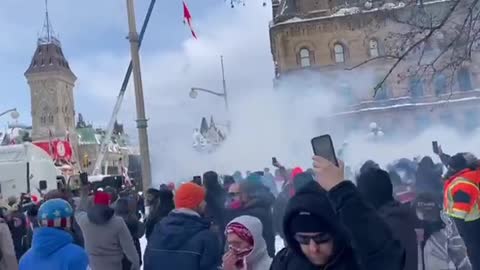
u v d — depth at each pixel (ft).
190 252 14.60
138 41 45.55
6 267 19.84
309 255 7.30
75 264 12.47
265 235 25.17
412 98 154.71
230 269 12.01
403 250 7.68
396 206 14.07
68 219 12.89
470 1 31.96
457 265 19.76
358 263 7.32
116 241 19.12
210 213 25.36
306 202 7.16
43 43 384.68
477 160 19.48
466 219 18.07
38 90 372.79
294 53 170.09
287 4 175.63
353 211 7.44
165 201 22.03
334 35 166.40
